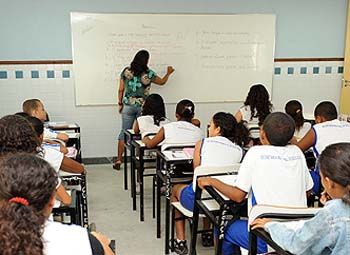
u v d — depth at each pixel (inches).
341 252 52.3
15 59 199.2
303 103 232.8
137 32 207.9
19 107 203.5
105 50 206.4
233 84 223.0
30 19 197.3
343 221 51.9
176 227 114.7
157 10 208.2
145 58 196.1
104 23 203.9
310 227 53.1
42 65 201.9
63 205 81.0
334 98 235.0
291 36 225.6
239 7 216.5
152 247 119.6
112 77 209.6
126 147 171.9
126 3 204.7
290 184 80.0
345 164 53.0
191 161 109.7
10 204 38.4
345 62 230.1
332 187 54.9
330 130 115.5
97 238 49.4
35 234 37.6
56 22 199.8
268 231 59.9
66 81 205.6
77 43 203.2
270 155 80.6
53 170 43.3
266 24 220.8
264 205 72.6
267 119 84.6
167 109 218.2
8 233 36.4
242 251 82.1
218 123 108.3
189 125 128.6
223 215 84.4
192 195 102.8
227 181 86.8
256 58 222.8
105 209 149.2
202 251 114.8
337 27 229.8
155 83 206.7
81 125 210.8
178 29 211.6
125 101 199.3
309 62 230.1
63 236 45.2
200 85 219.6
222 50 218.4
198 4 211.8
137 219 140.4
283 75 228.4
